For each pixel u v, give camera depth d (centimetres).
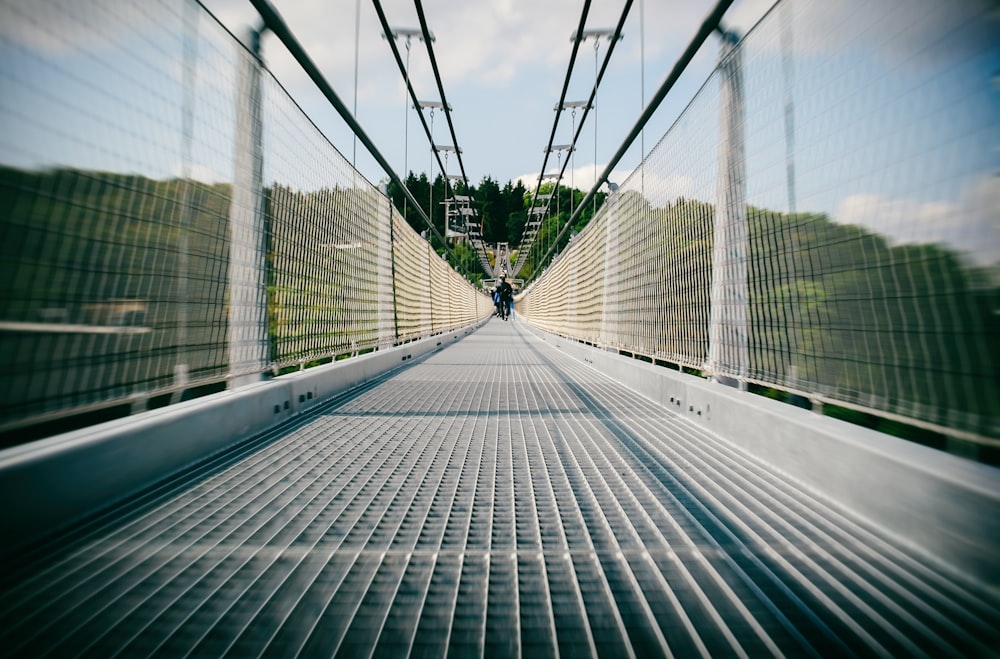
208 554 104
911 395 117
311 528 118
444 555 105
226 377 212
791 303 171
